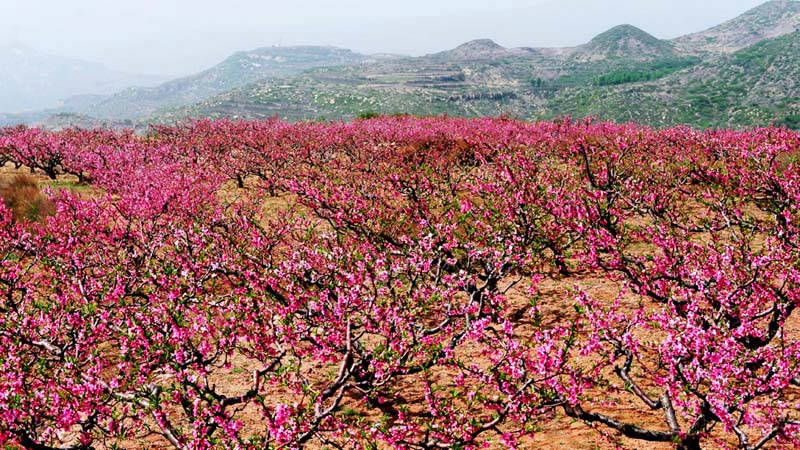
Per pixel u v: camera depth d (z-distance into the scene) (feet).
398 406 25.05
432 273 35.50
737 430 18.84
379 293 27.09
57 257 37.93
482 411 23.84
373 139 111.14
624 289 28.14
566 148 83.35
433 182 55.26
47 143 106.11
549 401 20.59
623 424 21.12
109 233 44.45
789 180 46.24
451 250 36.09
